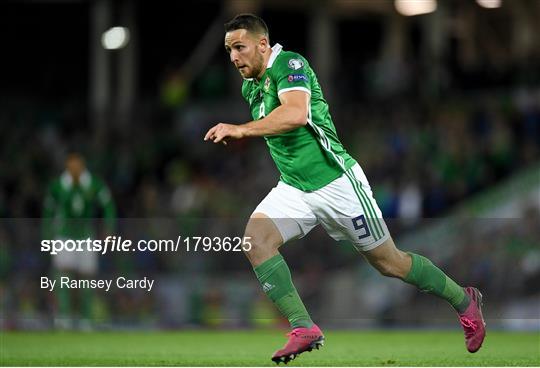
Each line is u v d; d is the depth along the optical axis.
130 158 69.00
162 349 31.42
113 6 78.94
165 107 74.44
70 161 43.09
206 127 72.25
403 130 62.88
